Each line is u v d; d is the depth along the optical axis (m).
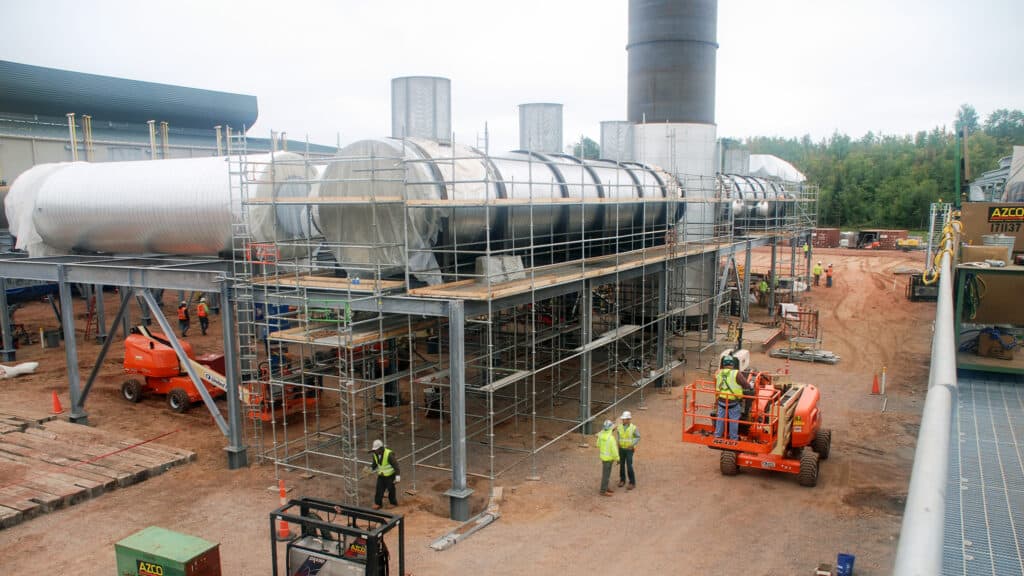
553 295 18.31
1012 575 6.42
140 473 17.16
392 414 22.23
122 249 23.75
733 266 36.88
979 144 111.94
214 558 11.59
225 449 18.02
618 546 13.94
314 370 19.39
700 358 28.62
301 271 20.33
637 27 35.44
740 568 13.05
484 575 12.85
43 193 24.19
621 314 30.94
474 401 23.97
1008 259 16.02
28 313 38.78
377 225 16.89
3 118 49.03
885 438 19.78
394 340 20.16
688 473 17.61
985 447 9.73
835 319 37.72
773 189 44.66
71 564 13.37
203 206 20.42
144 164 23.36
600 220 23.70
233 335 17.89
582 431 20.66
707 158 33.09
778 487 16.69
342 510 11.73
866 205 99.44
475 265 18.66
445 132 18.41
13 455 18.17
